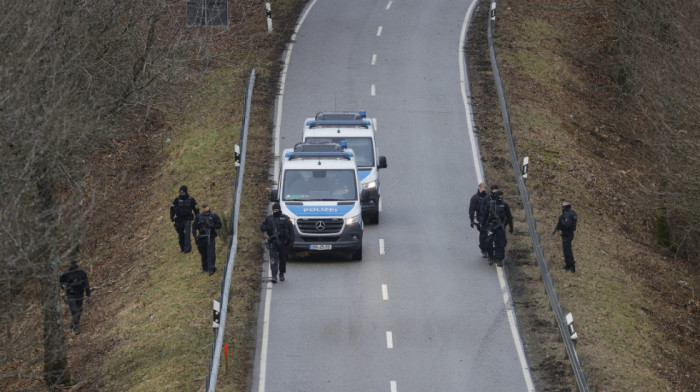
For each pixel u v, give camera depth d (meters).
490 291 92.06
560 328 80.19
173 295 93.00
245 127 126.62
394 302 89.12
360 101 148.62
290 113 143.38
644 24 153.12
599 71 176.88
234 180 119.69
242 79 155.75
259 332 83.25
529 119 145.25
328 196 97.94
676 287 112.69
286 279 94.31
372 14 192.12
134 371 80.56
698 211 112.62
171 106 144.50
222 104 147.38
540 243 104.06
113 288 102.94
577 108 159.25
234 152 127.25
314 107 145.62
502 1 198.88
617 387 76.62
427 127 139.88
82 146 81.50
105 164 135.00
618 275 105.19
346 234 96.06
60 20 79.25
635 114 163.25
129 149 139.12
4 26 68.88
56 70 73.06
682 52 123.19
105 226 119.81
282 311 87.19
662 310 102.69
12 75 66.62
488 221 96.94
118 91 91.75
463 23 187.00
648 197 129.25
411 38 178.00
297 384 74.25
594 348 83.38
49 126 67.44
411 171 125.50
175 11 167.12
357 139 111.50
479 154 131.38
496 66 154.50
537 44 178.62
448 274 95.94
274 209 92.12
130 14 104.31
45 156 67.19
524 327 84.75
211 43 169.00
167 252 106.12
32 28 69.62
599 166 138.62
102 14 90.69
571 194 125.12
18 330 82.69
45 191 71.94
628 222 126.88
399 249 102.38
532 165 130.12
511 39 177.50
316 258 100.56
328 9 194.50
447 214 112.75
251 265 97.75
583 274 100.19
